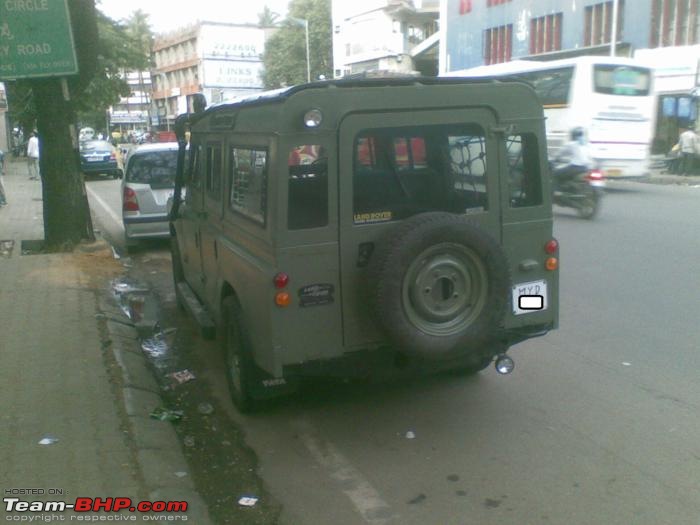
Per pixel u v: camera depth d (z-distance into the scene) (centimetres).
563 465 437
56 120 1093
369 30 5225
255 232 466
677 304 772
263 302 444
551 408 523
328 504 404
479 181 468
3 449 439
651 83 1900
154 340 732
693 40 2709
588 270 947
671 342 653
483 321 442
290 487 425
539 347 657
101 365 589
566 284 880
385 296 420
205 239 634
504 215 475
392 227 447
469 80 461
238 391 527
